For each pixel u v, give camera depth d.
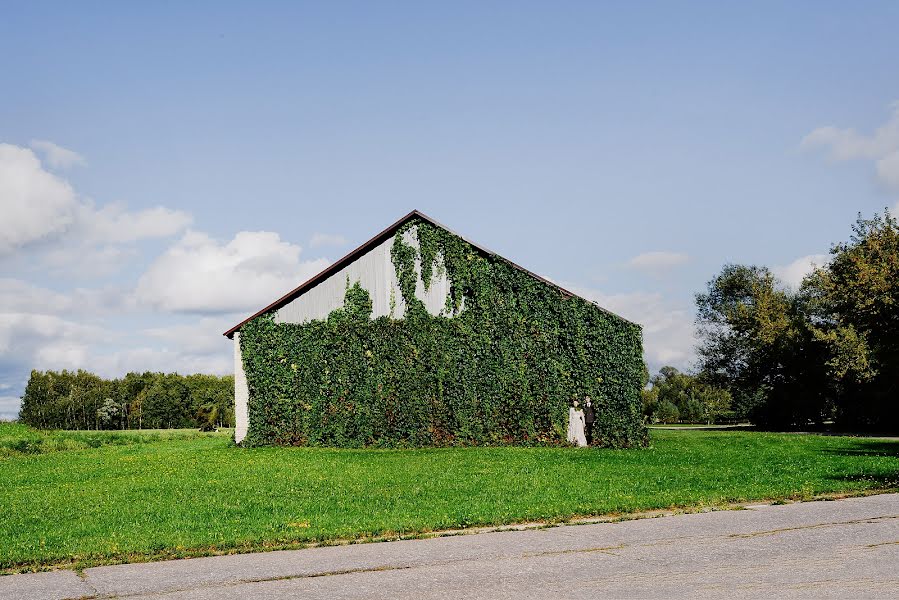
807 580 7.86
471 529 11.60
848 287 44.50
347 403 30.97
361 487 17.08
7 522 13.27
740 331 61.59
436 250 31.28
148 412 114.75
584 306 29.81
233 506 14.53
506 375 29.89
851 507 12.64
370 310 31.73
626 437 28.88
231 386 121.88
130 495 16.66
